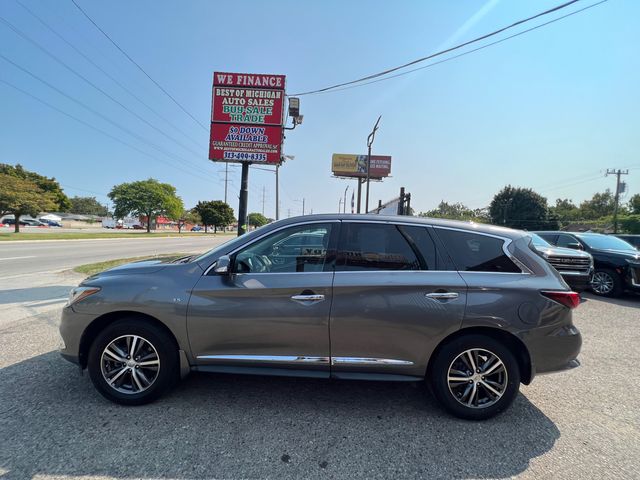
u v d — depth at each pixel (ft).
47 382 11.82
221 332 10.32
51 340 15.78
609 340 18.21
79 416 9.86
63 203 254.47
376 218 11.00
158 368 10.49
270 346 10.30
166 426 9.49
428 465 8.25
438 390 10.18
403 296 10.05
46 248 68.74
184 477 7.62
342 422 9.97
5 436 8.85
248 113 44.29
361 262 10.53
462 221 11.47
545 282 10.29
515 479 7.86
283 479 7.66
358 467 8.11
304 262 10.69
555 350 10.08
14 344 15.25
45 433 9.02
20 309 21.08
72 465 7.86
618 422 10.37
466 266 10.43
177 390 11.60
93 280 10.96
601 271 31.24
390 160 187.21
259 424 9.74
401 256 10.55
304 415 10.27
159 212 211.82
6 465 7.79
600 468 8.30
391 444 9.02
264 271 10.73
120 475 7.61
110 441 8.76
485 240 10.78
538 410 11.00
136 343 10.55
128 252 63.98
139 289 10.46
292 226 11.03
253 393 11.51
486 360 10.21
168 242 109.60
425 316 9.97
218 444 8.79
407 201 44.93
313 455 8.48
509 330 9.96
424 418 10.30
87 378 12.17
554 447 9.09
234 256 10.88
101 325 10.91
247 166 45.62
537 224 219.00
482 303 9.95
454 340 10.11
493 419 10.39
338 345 10.17
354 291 10.11
